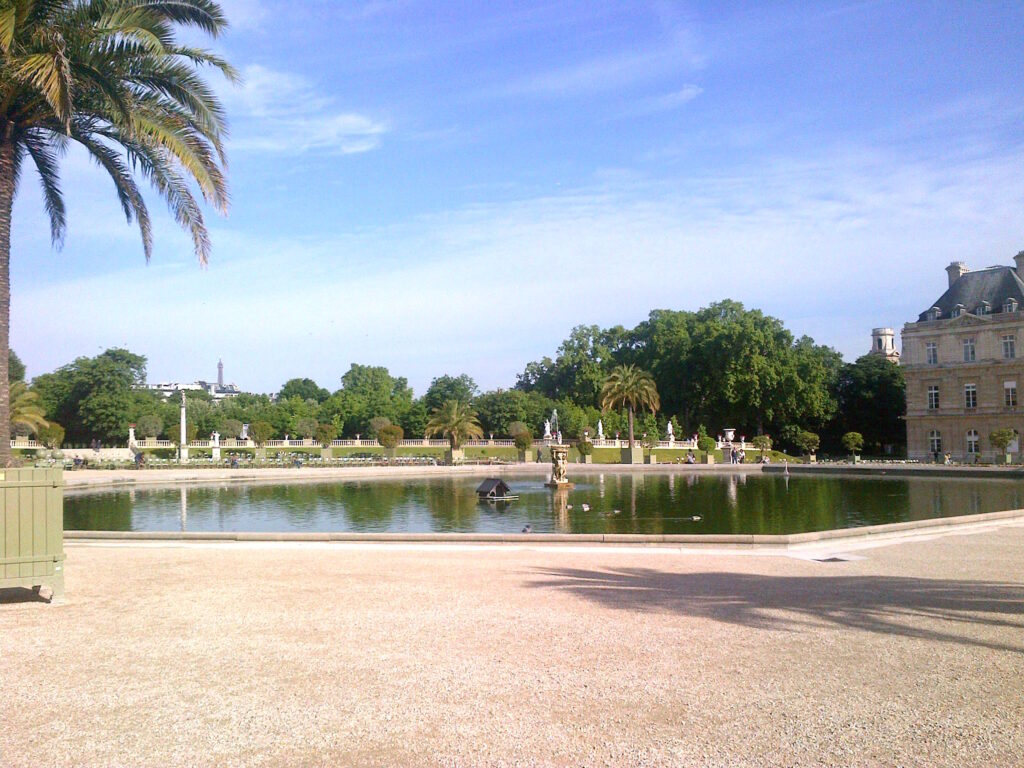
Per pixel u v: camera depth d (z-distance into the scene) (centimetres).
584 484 4744
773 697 654
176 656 788
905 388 8331
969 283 7506
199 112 1673
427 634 868
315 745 562
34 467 1062
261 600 1061
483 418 9819
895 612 966
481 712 624
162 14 1608
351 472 5600
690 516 2941
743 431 9250
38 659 779
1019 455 6806
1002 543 1647
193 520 2905
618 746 557
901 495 3762
